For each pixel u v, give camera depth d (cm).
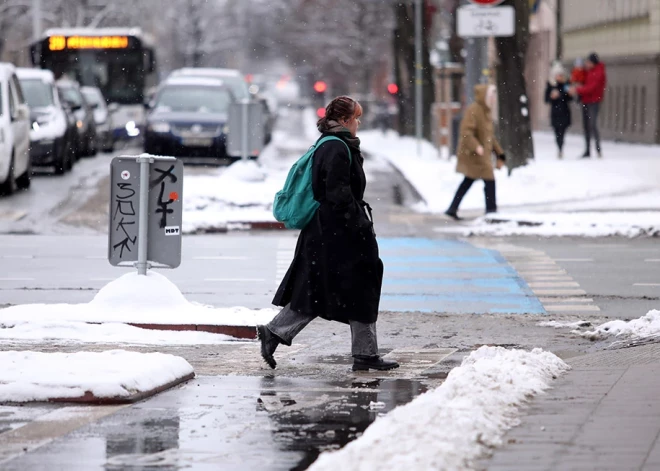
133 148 12600
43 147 8162
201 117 8950
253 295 3806
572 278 4147
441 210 6419
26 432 1916
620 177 7338
